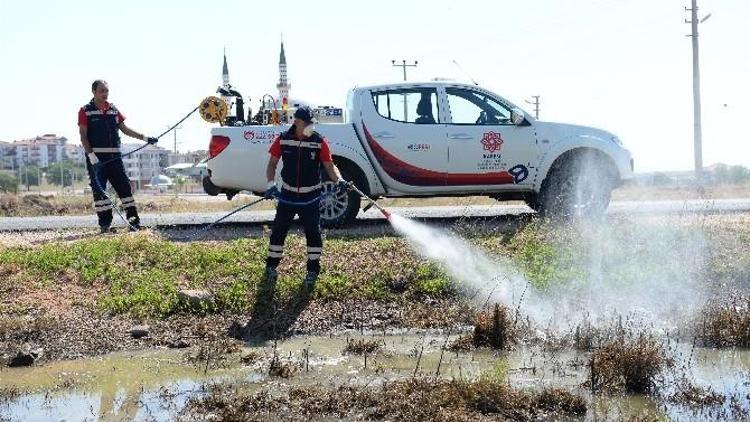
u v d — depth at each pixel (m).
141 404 6.78
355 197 12.57
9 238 12.11
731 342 8.47
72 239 11.69
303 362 7.86
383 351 8.22
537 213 13.17
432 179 12.83
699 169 46.25
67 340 8.51
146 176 90.56
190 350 8.29
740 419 6.40
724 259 10.71
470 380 7.08
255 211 17.44
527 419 6.41
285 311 9.28
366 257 10.51
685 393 6.91
